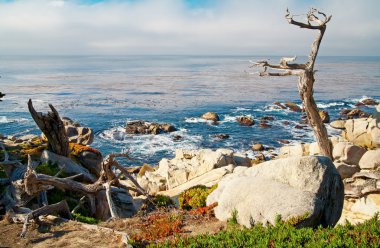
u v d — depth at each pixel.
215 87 128.12
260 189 14.20
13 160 18.88
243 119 67.38
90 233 13.27
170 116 75.06
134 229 14.61
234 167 30.98
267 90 119.19
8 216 14.43
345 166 26.59
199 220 15.45
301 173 14.26
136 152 50.78
